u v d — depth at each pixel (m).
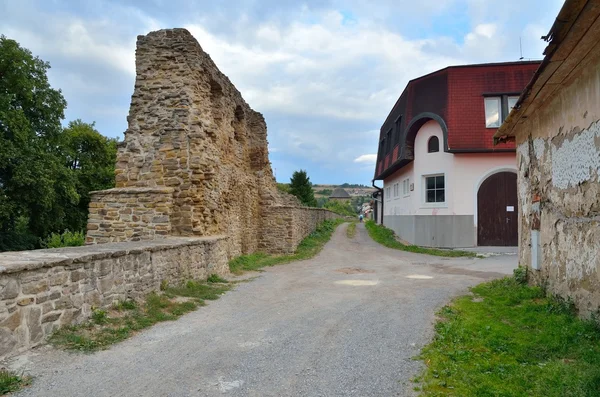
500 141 11.29
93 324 5.68
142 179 11.95
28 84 25.67
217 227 12.91
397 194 26.61
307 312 7.20
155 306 6.98
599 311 5.70
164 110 12.16
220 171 13.77
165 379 4.18
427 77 20.81
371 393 3.89
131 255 6.87
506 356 4.85
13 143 23.45
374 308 7.52
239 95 17.86
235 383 4.12
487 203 19.11
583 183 6.28
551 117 7.64
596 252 5.82
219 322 6.49
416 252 18.98
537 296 7.95
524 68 19.52
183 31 12.46
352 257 17.53
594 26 4.95
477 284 10.23
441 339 5.50
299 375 4.34
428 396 3.78
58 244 29.00
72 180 27.91
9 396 3.68
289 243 19.16
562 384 3.88
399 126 24.78
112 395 3.78
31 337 4.77
